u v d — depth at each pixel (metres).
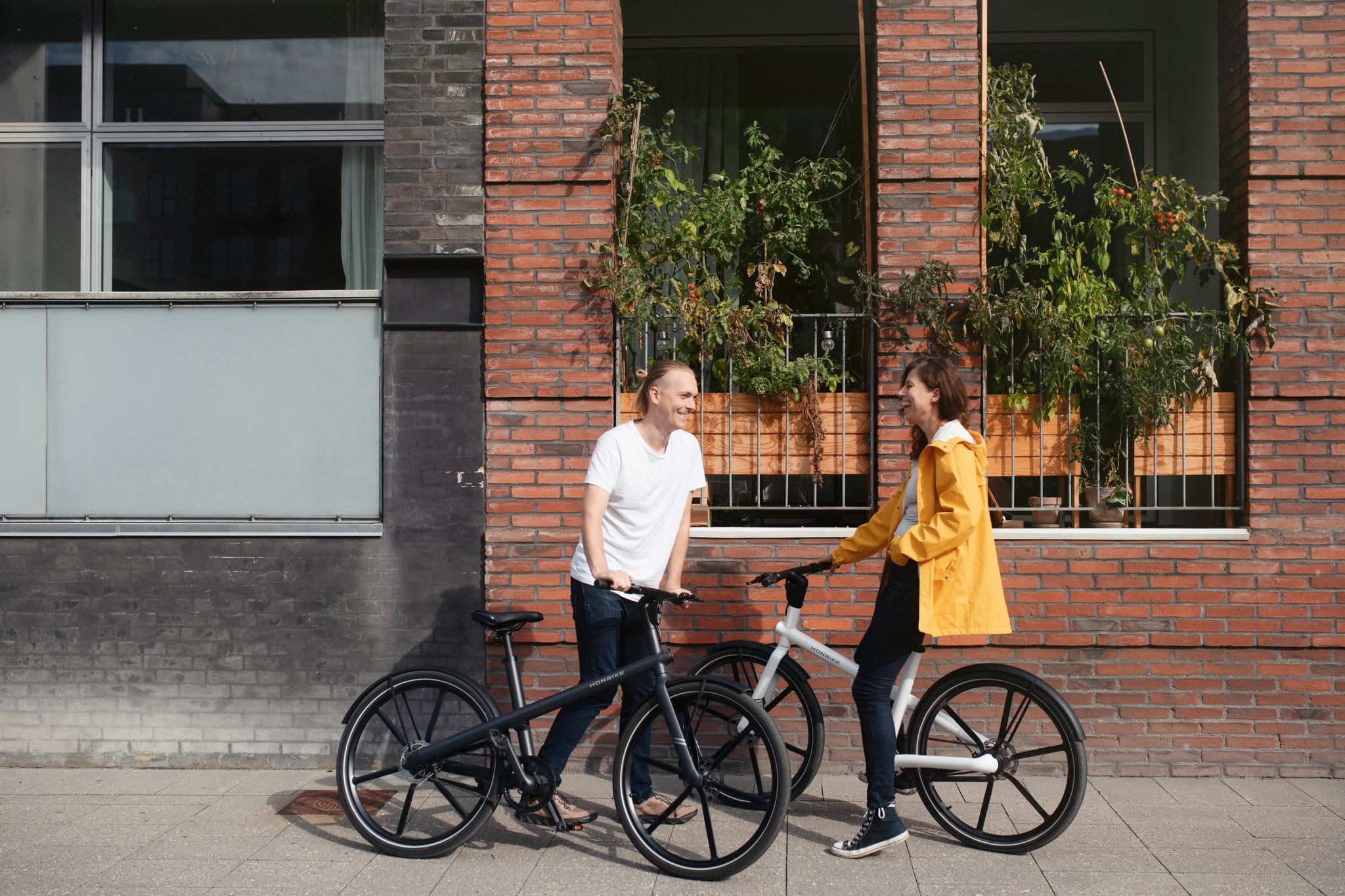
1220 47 5.07
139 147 5.39
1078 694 4.70
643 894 3.49
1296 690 4.67
